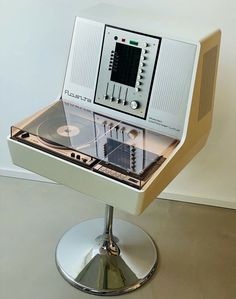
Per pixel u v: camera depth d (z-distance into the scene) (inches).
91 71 53.1
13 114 75.6
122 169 45.9
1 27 66.6
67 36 66.0
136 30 48.8
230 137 70.9
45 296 60.5
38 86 71.9
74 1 63.0
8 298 59.6
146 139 50.5
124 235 70.5
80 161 47.1
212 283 64.5
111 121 53.1
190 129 49.9
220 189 77.4
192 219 76.0
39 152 48.4
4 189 78.5
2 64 70.2
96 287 61.8
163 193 79.0
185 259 68.1
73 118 53.7
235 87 65.8
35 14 64.7
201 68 47.7
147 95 50.3
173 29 49.2
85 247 67.4
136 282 63.1
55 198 77.4
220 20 61.3
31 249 67.2
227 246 71.1
